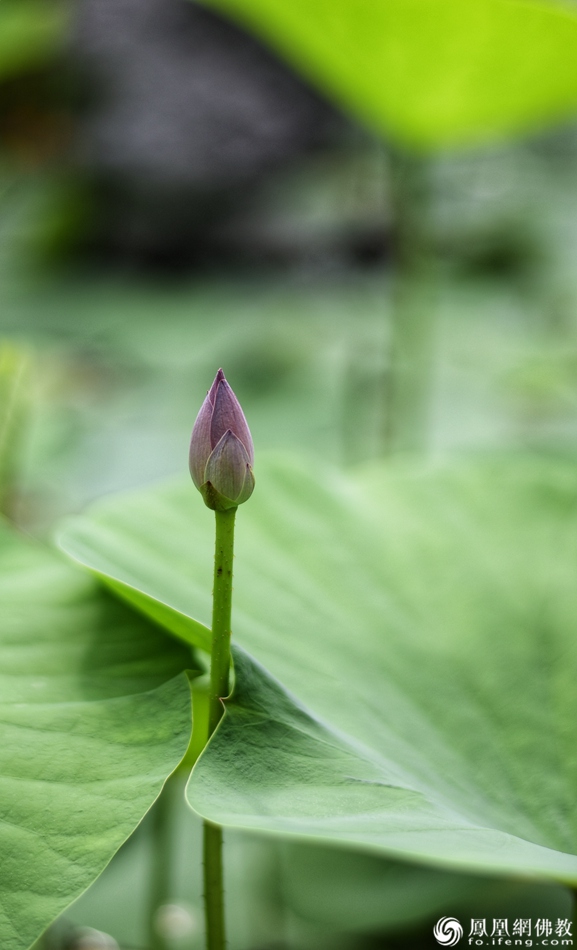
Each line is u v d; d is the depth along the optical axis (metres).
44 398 3.10
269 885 1.86
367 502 1.43
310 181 4.46
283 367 3.46
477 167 4.71
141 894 1.84
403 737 1.21
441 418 2.98
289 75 4.22
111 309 3.90
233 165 4.32
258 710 1.12
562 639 1.32
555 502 1.44
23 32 3.50
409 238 2.58
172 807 1.66
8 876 1.06
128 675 1.19
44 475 2.66
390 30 1.78
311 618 1.29
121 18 4.19
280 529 1.38
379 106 2.04
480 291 4.09
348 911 1.75
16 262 4.38
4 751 1.12
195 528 1.35
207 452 1.07
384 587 1.34
